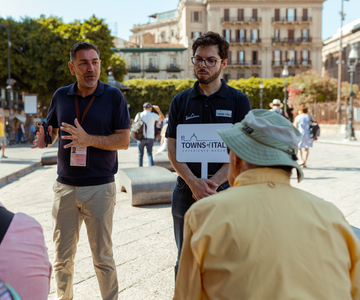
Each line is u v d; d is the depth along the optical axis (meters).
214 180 2.30
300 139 1.30
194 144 2.37
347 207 5.58
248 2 60.06
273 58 61.03
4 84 31.12
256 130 1.27
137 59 63.34
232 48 61.03
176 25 77.00
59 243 2.49
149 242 4.07
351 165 10.52
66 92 2.57
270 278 1.09
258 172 1.25
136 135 8.58
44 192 7.08
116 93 2.56
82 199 2.44
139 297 2.86
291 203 1.19
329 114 34.53
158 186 5.72
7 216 1.13
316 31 60.41
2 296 0.90
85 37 29.38
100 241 2.49
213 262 1.14
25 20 30.66
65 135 2.47
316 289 1.10
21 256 1.08
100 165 2.46
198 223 1.19
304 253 1.12
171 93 49.16
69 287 2.54
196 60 2.36
